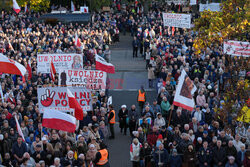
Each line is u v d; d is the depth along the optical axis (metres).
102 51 32.66
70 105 15.10
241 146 14.43
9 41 31.53
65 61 21.50
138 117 20.22
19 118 17.22
